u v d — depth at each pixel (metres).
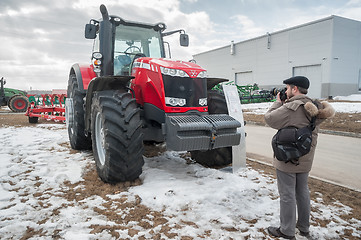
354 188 3.43
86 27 4.23
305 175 2.28
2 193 2.98
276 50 28.53
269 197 3.01
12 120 10.37
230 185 3.25
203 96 3.61
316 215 2.65
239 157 3.95
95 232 2.24
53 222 2.38
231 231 2.32
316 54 24.61
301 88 2.24
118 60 4.34
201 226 2.38
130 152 3.09
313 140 2.22
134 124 3.13
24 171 3.77
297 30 26.16
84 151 5.03
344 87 24.64
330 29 23.34
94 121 3.58
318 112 2.14
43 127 8.34
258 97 18.89
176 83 3.42
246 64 32.56
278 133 2.23
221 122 3.30
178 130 3.04
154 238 2.17
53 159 4.43
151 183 3.26
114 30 4.30
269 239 2.22
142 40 4.64
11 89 17.31
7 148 5.07
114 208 2.66
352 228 2.43
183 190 3.06
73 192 3.06
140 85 3.72
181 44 4.93
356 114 10.38
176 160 4.46
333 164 4.63
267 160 4.82
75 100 4.86
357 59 25.19
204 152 4.18
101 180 3.43
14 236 2.17
